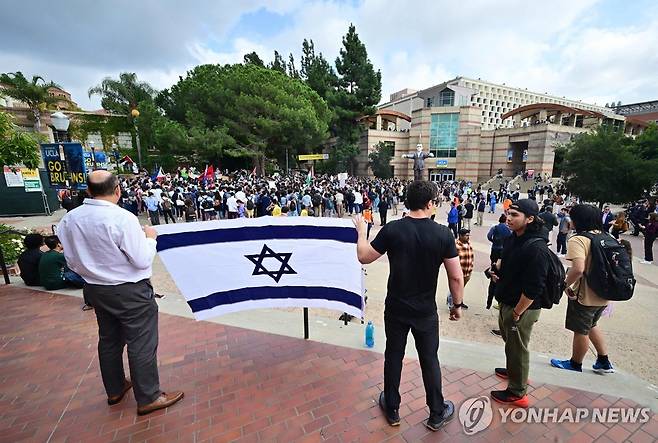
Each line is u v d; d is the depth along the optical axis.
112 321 2.19
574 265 2.71
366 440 2.01
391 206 20.48
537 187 31.84
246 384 2.56
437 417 2.06
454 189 28.72
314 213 15.17
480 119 45.09
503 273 2.41
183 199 15.03
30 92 29.91
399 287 1.93
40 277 4.77
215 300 2.84
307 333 3.31
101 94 35.12
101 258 1.92
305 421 2.17
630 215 14.02
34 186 14.14
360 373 2.71
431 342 1.98
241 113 28.20
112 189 1.98
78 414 2.23
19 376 2.68
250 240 2.78
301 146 36.69
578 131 39.69
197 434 2.06
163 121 31.48
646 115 72.00
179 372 2.73
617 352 4.38
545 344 4.56
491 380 2.66
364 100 42.56
